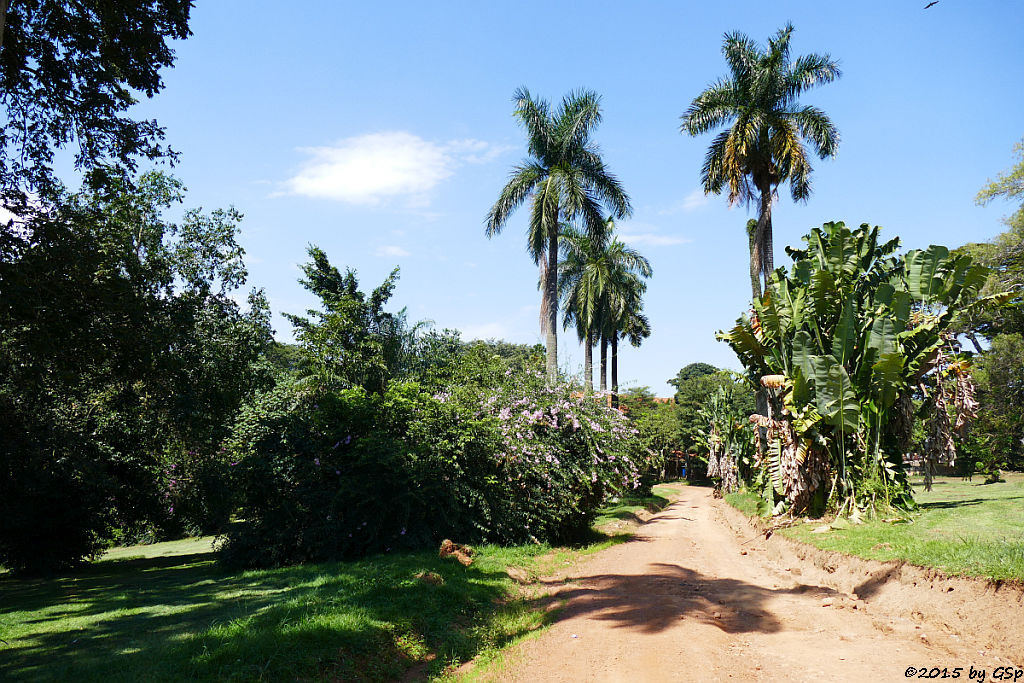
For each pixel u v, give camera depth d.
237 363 17.86
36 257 11.13
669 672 5.77
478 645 7.28
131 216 16.16
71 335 12.10
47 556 16.64
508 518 14.54
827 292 16.70
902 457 16.80
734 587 10.28
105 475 17.02
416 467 13.34
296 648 6.11
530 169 26.53
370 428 14.35
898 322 15.86
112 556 21.83
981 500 17.66
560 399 16.91
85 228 12.88
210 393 17.03
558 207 25.78
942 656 6.05
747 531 18.45
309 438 14.53
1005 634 6.27
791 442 16.39
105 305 12.17
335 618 7.02
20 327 11.85
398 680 6.27
